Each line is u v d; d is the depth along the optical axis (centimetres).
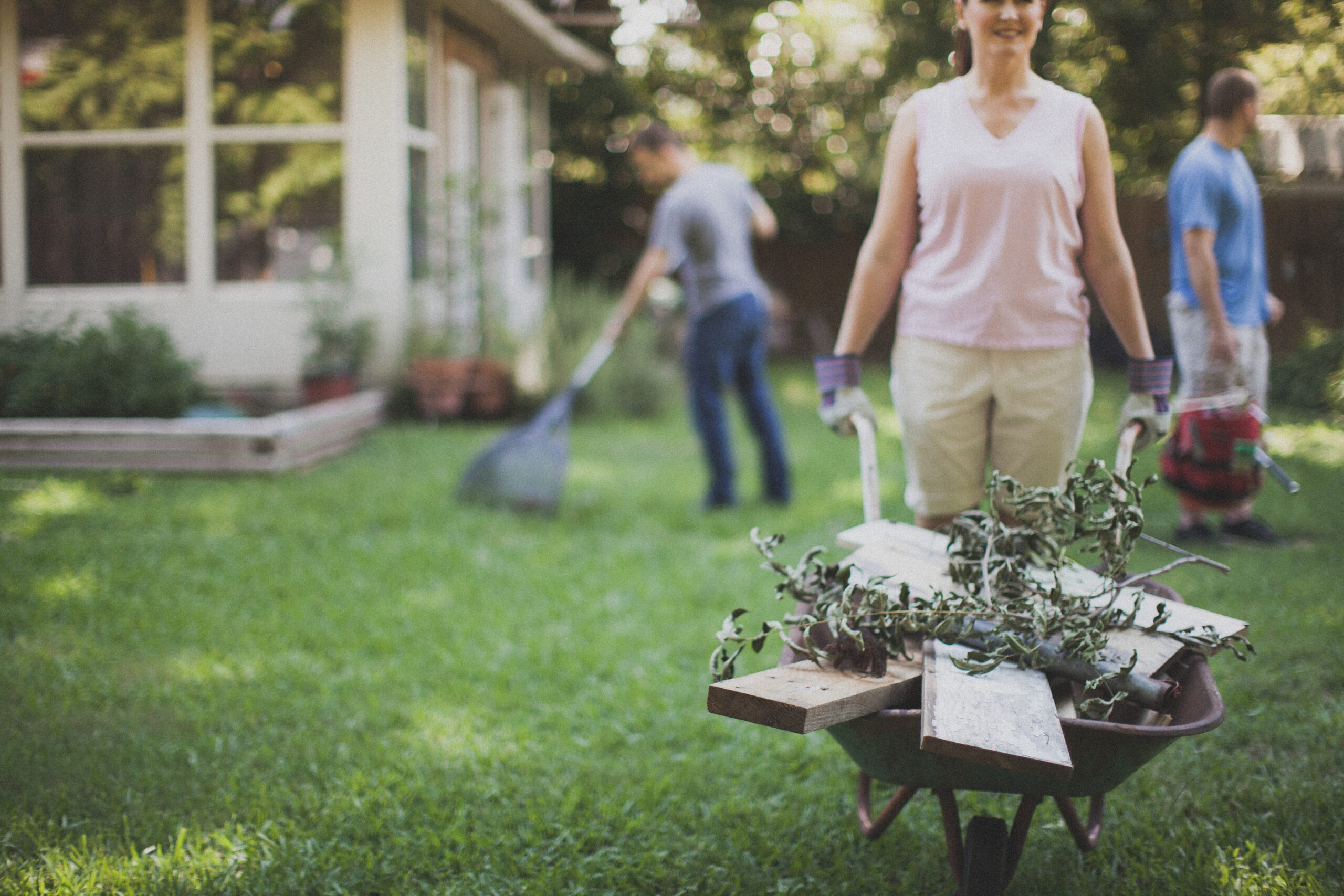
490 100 1160
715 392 607
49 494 603
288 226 893
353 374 859
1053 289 255
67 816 266
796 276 1809
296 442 692
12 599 425
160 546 504
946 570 226
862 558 233
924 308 266
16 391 724
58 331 780
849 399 271
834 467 742
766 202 1792
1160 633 209
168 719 323
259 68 877
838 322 1803
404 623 412
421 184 952
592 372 625
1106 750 180
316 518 560
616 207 1784
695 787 286
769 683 188
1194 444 482
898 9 1279
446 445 800
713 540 550
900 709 199
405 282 898
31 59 883
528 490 594
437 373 891
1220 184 456
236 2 867
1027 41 247
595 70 1359
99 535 518
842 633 199
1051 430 264
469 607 432
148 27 873
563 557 508
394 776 285
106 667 362
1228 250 468
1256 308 477
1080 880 238
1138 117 569
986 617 201
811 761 301
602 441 866
